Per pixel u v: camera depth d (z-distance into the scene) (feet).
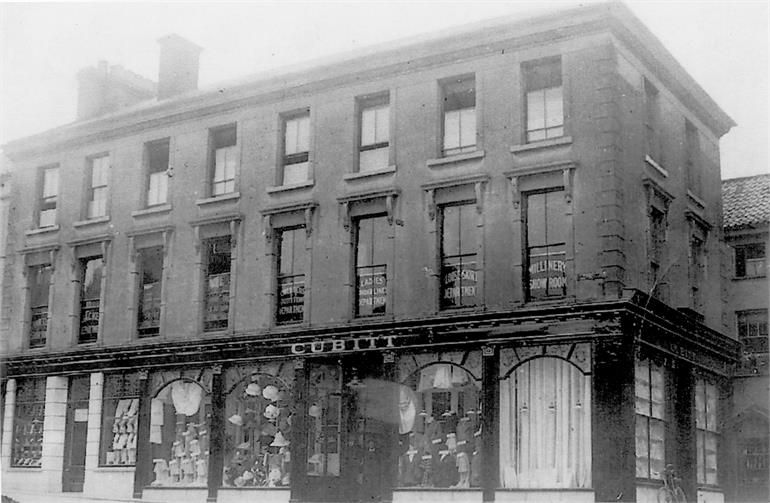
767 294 88.17
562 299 69.05
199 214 89.30
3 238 103.96
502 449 69.05
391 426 73.87
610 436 64.44
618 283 66.90
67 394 95.71
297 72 83.97
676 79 82.02
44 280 101.45
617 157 69.10
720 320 87.30
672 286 77.82
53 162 102.68
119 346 90.22
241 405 83.05
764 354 87.30
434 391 73.10
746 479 85.20
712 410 83.15
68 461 94.17
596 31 70.90
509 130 73.26
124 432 89.51
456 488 69.82
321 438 77.82
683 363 76.59
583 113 70.49
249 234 85.61
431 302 74.02
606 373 65.26
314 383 79.10
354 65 81.15
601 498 63.93
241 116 88.63
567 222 69.67
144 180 95.04
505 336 69.15
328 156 82.23
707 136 91.04
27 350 99.40
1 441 97.50
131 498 86.38
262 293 83.56
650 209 74.13
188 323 87.61
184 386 86.58
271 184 85.25
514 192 71.77
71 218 99.19
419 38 82.23
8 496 85.61
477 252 72.84
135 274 93.04
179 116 92.58
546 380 68.59
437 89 77.56
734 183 96.32
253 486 80.07
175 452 85.76
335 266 79.71
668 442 73.61
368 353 75.46
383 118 81.05
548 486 66.85
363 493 74.33
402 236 76.59
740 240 91.09
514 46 74.13
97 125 98.22
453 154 76.13
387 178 78.38
